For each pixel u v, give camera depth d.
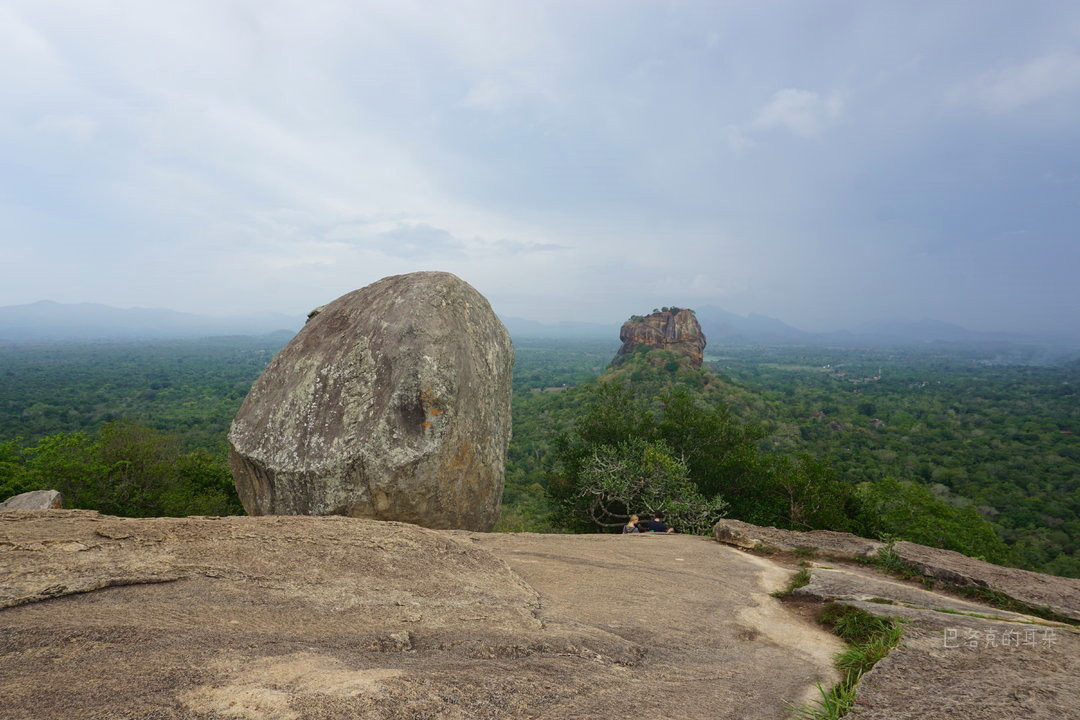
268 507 6.85
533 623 3.74
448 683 2.53
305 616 3.18
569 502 18.09
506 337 9.07
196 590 3.23
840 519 15.28
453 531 6.37
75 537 3.59
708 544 7.68
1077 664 3.20
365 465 6.34
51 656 2.29
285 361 7.73
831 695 3.11
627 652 3.54
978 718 2.41
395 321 7.20
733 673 3.48
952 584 5.67
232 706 2.06
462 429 6.99
